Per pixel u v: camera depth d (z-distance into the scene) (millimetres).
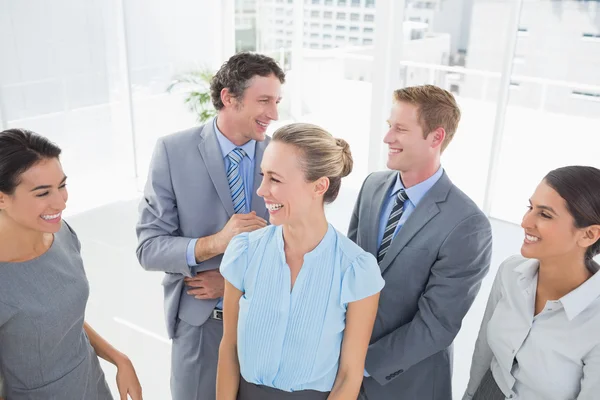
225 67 1888
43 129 4777
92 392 1740
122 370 1785
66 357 1607
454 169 5422
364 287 1383
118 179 5422
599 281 1420
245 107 1874
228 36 5898
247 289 1449
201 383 2043
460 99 5105
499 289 1680
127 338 3258
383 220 1929
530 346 1529
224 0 5727
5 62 4434
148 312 3537
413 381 1885
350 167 1433
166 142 2010
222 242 1822
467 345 3307
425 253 1767
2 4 4309
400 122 1744
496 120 4727
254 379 1465
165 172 1983
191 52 5652
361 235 1970
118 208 5133
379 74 4980
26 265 1488
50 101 4762
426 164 1792
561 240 1416
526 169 5188
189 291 1968
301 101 6043
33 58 4570
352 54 5664
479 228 1745
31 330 1483
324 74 5871
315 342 1397
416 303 1829
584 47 4375
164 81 5500
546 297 1527
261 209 2045
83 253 4273
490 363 1770
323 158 1312
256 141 2035
